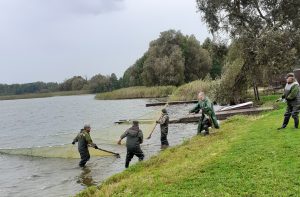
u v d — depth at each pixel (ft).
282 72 108.06
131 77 363.15
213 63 341.00
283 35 108.99
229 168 33.83
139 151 51.34
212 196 27.81
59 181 47.91
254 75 113.91
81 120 143.74
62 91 575.79
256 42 109.70
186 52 319.68
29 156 66.33
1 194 43.57
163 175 35.68
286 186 27.81
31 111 234.17
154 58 303.07
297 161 32.58
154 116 101.45
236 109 97.30
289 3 117.08
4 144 90.38
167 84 295.69
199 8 125.29
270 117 61.36
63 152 63.77
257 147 39.06
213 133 56.90
